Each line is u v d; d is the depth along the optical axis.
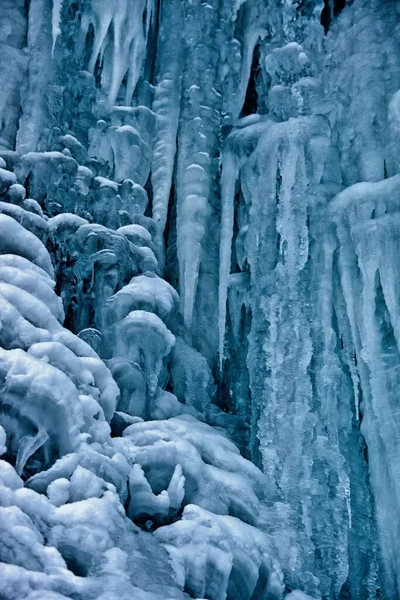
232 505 7.38
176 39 12.20
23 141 9.83
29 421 5.86
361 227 9.23
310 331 9.26
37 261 7.83
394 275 8.86
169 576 5.49
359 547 8.30
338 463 8.44
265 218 10.20
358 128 10.38
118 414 7.59
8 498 5.06
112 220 9.98
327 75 11.35
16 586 4.39
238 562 6.44
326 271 9.49
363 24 11.14
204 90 11.66
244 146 10.86
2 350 6.05
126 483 6.38
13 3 10.98
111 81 11.47
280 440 8.66
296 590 7.03
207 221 10.65
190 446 7.29
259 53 12.62
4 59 10.35
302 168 10.12
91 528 5.27
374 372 8.66
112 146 10.84
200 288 10.34
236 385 10.08
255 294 9.90
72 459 5.82
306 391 8.85
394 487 8.16
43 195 9.45
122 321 8.28
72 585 4.69
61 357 6.51
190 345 9.80
